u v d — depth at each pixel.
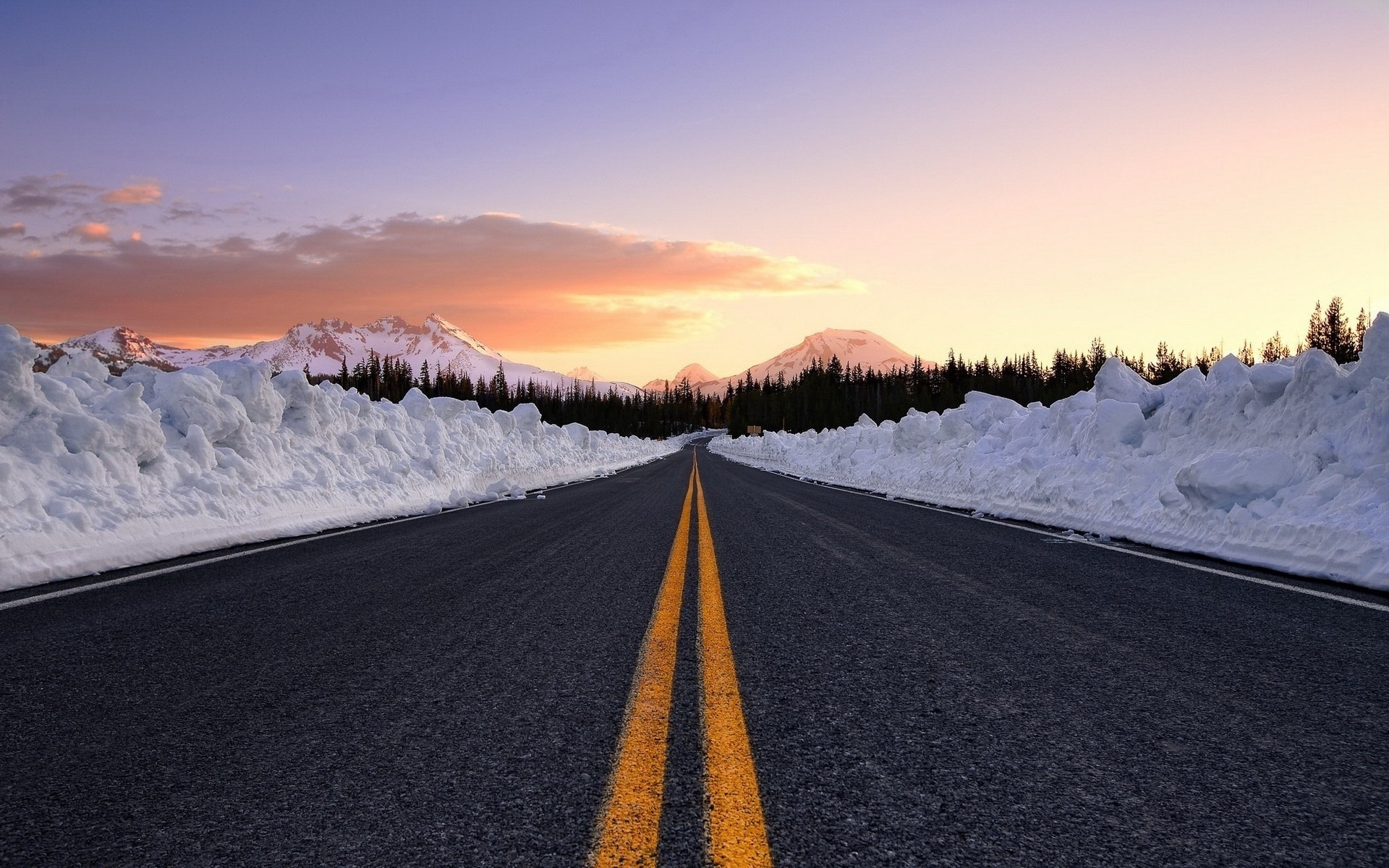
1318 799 1.99
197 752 2.28
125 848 1.73
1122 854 1.70
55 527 5.61
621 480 22.53
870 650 3.47
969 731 2.46
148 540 6.36
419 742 2.35
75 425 6.86
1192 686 2.93
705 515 10.60
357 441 12.28
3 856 1.69
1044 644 3.58
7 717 2.58
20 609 4.33
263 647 3.51
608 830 1.78
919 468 16.09
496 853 1.69
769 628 3.91
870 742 2.35
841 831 1.78
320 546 7.25
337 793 2.00
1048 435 12.21
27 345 6.82
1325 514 5.86
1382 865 1.67
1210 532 6.70
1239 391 8.30
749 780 2.06
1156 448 9.18
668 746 2.31
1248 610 4.34
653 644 3.58
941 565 6.05
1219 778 2.11
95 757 2.25
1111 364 11.66
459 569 5.84
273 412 10.71
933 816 1.87
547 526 9.23
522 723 2.52
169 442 8.35
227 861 1.67
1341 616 4.20
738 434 166.12
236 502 7.92
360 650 3.46
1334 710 2.68
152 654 3.39
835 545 7.30
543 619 4.10
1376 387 6.52
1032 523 9.56
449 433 17.30
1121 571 5.76
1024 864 1.65
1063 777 2.11
